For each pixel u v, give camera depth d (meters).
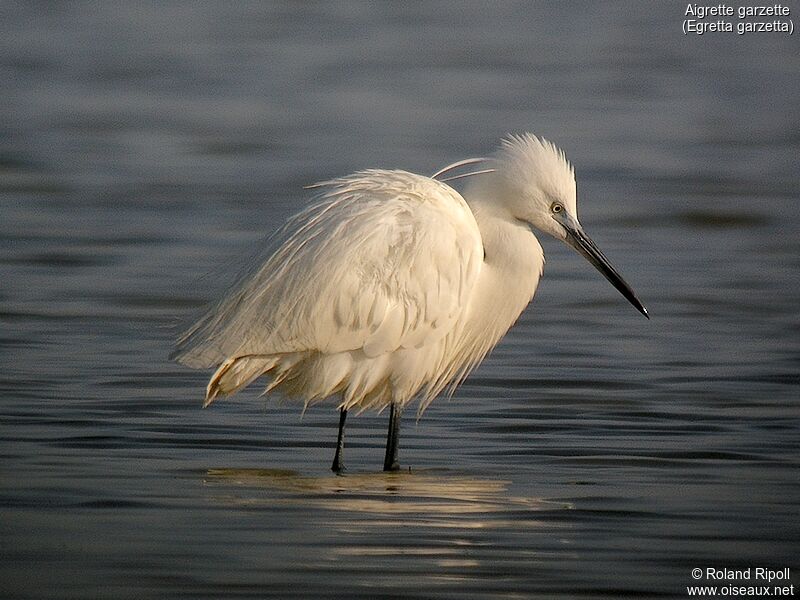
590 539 9.73
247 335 11.66
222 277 16.16
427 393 12.61
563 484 11.14
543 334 16.81
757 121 33.38
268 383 12.80
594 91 36.84
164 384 14.25
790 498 10.73
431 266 11.75
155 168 27.69
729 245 21.91
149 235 21.91
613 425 13.04
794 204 24.89
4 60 40.56
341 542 9.58
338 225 11.73
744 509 10.45
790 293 18.78
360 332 11.66
